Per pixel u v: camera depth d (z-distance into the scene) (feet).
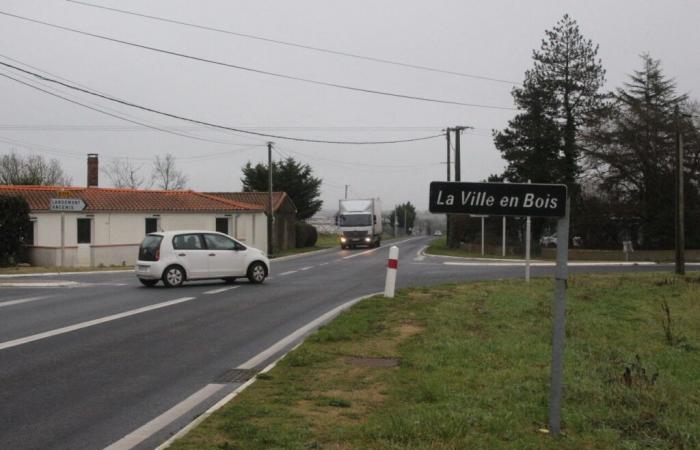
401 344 31.89
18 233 101.86
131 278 77.66
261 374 25.76
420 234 514.68
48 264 110.83
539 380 24.59
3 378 26.71
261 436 18.01
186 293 57.36
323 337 33.09
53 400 23.54
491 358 28.45
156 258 62.34
